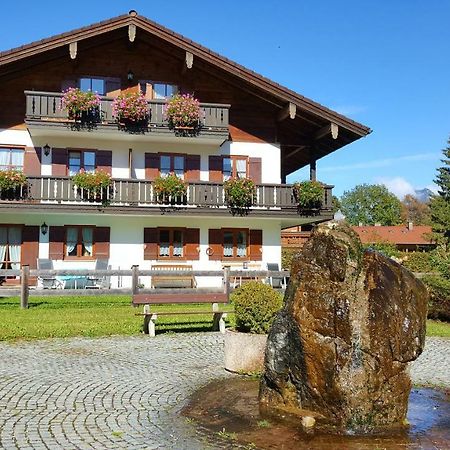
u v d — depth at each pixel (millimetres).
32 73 21625
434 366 9109
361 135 22047
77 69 21938
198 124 21719
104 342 10648
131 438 5156
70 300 16594
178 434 5309
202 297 12102
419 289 5949
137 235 22125
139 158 22422
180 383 7480
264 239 23156
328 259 5848
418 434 5410
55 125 20438
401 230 64000
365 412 5523
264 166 23406
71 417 5797
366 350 5582
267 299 8367
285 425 5598
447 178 55219
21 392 6781
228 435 5285
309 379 5824
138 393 6887
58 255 21406
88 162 22047
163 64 22703
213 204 21625
